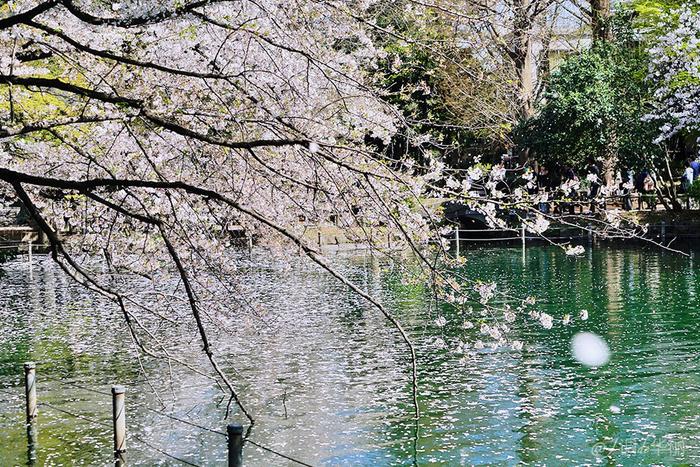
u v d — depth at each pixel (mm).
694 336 14297
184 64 8102
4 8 7738
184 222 9422
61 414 10914
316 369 12852
